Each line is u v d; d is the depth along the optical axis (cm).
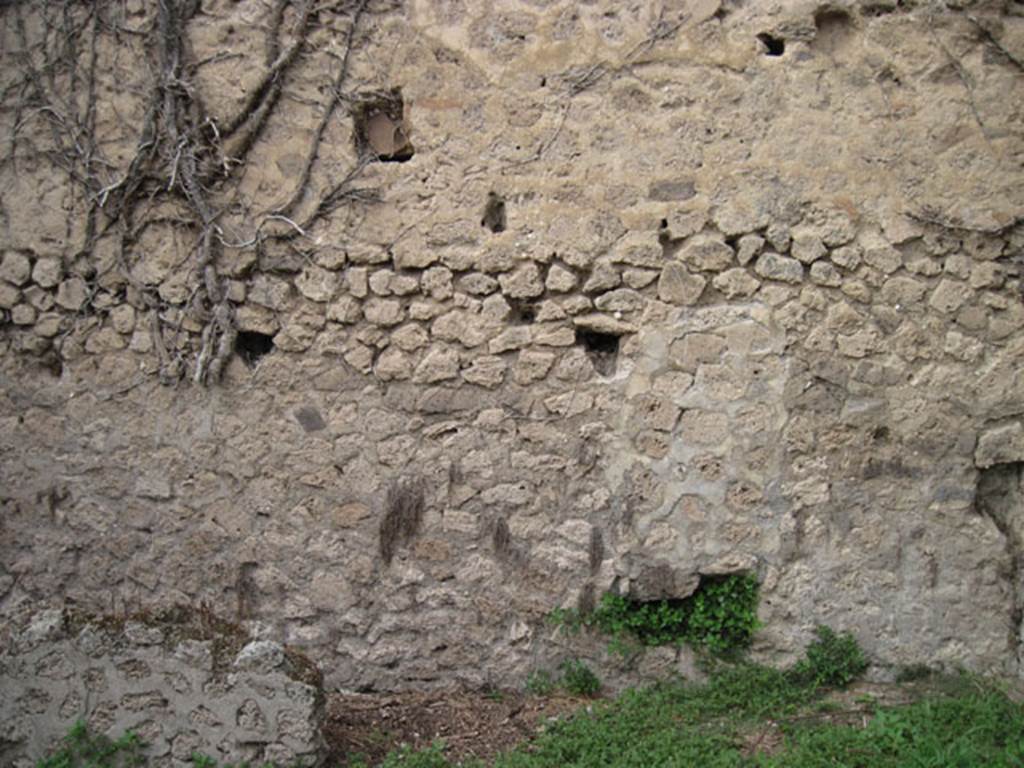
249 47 505
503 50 496
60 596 531
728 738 443
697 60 489
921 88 483
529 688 506
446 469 509
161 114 509
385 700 504
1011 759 411
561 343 502
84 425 526
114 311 521
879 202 487
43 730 424
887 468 495
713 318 495
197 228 513
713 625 501
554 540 506
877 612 497
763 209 490
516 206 500
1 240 525
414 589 513
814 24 484
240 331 516
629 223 496
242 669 417
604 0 491
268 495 517
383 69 502
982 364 490
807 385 493
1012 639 495
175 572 523
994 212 483
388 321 508
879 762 414
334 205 508
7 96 519
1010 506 500
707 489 498
